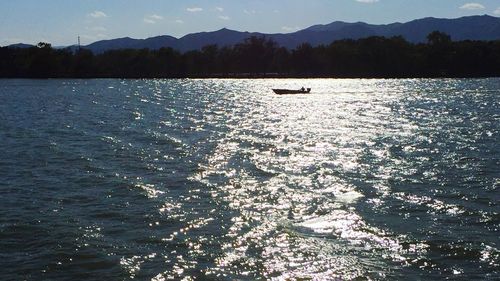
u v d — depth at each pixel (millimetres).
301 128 66562
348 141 54438
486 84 186875
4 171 39281
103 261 22203
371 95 136000
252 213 28391
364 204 30109
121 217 27844
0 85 195125
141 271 21234
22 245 24031
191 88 181875
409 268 21375
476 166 40844
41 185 34844
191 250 23266
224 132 62375
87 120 75562
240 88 183125
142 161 42812
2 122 72938
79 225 26547
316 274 20844
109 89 172000
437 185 34688
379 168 40188
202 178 36688
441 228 25938
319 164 41656
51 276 20969
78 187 34312
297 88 176250
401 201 30734
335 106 102938
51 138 56344
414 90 156125
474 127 66438
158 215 28109
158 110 94125
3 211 28922
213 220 27250
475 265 21625
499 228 26031
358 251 23078
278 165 41281
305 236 24859
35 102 114438
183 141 54219
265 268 21375
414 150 48469
